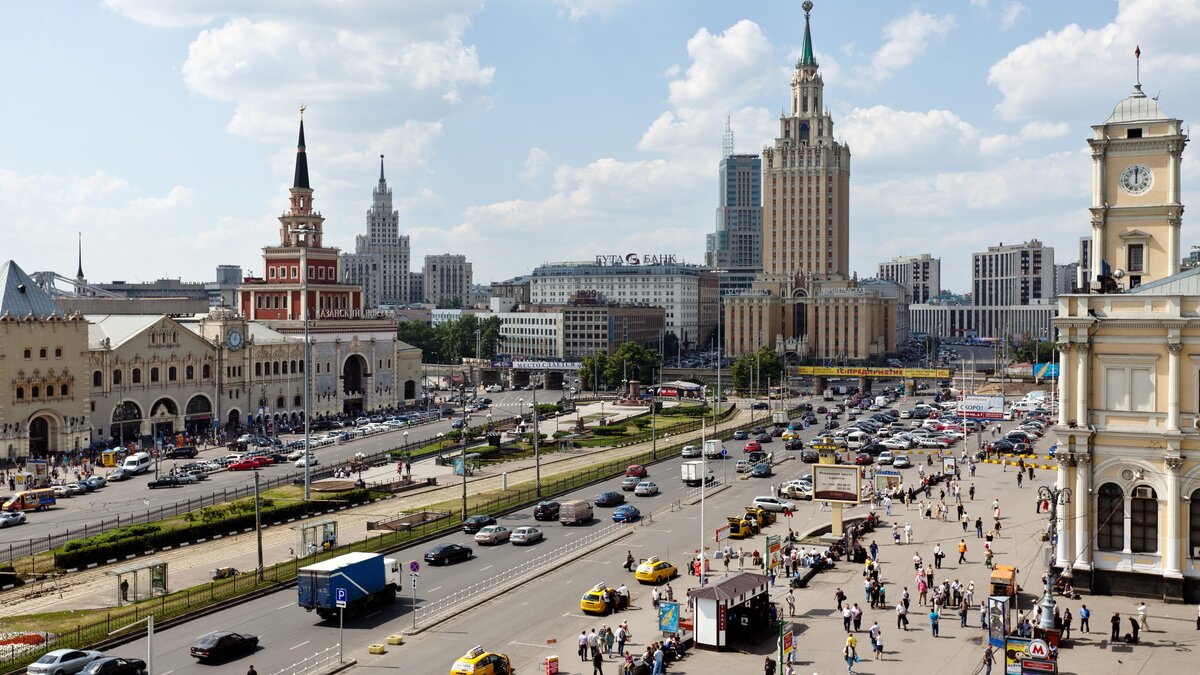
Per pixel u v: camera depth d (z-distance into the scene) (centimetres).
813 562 9606
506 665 6862
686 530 11675
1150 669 6762
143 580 8762
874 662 7106
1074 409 8500
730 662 7188
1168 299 8106
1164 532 8200
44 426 17788
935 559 9606
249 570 9794
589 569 9931
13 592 9000
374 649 7388
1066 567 8519
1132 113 9269
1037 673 6506
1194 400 8081
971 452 17688
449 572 9806
